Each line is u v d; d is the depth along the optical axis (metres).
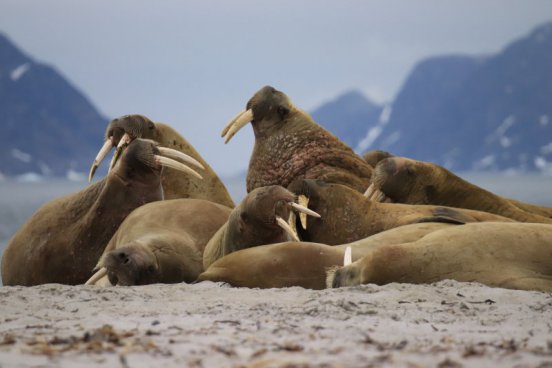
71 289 32.22
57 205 47.81
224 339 22.62
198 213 42.78
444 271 33.06
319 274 34.94
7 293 31.19
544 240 33.50
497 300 30.08
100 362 19.50
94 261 45.34
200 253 40.94
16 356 20.20
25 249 47.22
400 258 33.31
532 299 30.25
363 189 51.12
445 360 19.33
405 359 20.09
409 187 48.31
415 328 25.36
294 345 21.48
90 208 46.44
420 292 30.66
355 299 29.83
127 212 45.31
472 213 43.03
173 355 20.30
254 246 38.91
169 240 39.56
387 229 42.16
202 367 19.09
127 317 26.78
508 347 21.50
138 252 37.47
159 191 46.62
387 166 48.34
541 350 21.09
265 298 30.95
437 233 34.12
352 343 22.31
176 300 30.62
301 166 52.34
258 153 54.41
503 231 33.75
